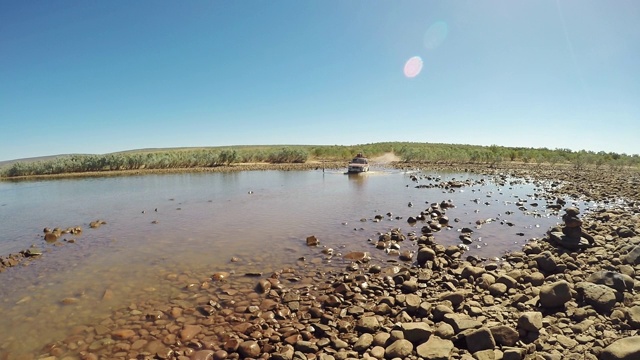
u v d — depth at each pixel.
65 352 5.45
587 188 22.33
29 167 42.94
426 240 10.82
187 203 19.41
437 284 7.66
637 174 32.44
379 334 5.51
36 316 6.66
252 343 5.40
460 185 24.62
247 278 8.23
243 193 22.80
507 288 7.17
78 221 15.58
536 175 32.28
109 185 29.98
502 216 14.70
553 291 6.09
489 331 5.04
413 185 25.25
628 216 13.20
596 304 5.82
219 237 11.98
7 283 8.37
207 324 6.14
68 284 8.20
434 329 5.56
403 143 111.19
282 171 40.25
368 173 35.34
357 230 12.59
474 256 9.45
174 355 5.27
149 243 11.50
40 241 12.34
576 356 4.63
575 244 9.63
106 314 6.63
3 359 5.26
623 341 4.59
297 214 15.58
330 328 5.88
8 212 18.34
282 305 6.76
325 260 9.41
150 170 44.00
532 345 4.94
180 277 8.38
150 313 6.57
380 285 7.66
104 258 10.08
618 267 7.63
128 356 5.29
